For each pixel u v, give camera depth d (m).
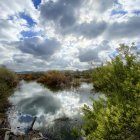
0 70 26.20
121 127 3.40
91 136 4.07
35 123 11.31
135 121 3.32
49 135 9.33
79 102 17.70
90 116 4.71
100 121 3.75
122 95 4.28
